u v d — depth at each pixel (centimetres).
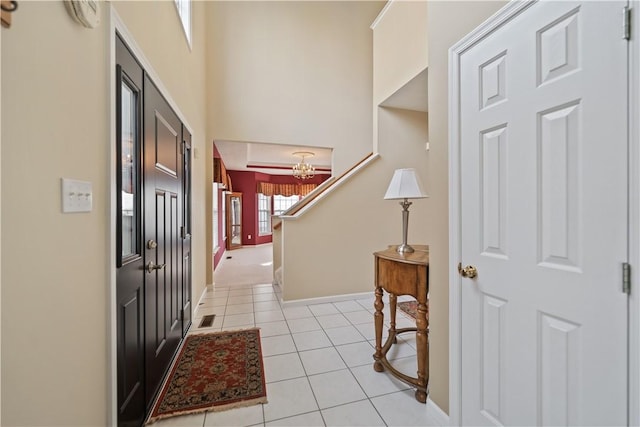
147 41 155
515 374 102
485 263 114
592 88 79
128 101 134
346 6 457
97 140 101
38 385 74
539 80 93
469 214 121
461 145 125
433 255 144
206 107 386
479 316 117
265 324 262
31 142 71
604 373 77
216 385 169
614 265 75
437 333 142
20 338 68
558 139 87
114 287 110
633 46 70
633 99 70
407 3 307
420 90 323
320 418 144
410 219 362
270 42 420
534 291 95
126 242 129
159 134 172
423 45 284
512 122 102
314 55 441
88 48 96
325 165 773
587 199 81
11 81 66
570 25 84
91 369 97
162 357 173
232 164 693
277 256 440
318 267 325
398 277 167
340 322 267
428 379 152
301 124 432
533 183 95
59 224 81
